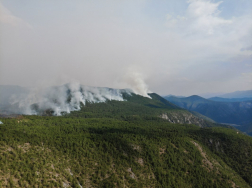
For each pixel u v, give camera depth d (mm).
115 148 129500
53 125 179750
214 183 131625
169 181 119250
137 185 108500
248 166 162750
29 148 100250
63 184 86312
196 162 144250
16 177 76500
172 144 155000
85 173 102750
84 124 190500
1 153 85938
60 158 104188
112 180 104188
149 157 131875
